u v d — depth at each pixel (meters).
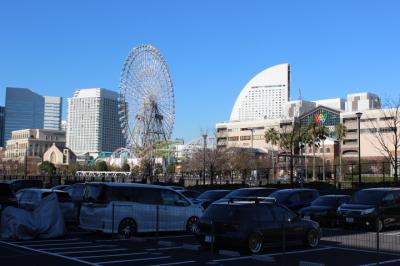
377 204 20.66
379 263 12.04
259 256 12.95
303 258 13.14
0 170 142.38
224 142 177.50
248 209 13.89
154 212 17.92
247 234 13.54
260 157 122.25
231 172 77.19
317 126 96.81
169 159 124.50
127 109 87.75
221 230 13.77
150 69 89.81
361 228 20.88
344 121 146.25
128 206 17.38
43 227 17.03
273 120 164.00
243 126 173.75
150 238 17.33
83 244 15.62
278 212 14.55
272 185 44.91
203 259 12.84
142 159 93.81
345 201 22.73
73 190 22.58
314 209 22.19
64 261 12.36
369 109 151.25
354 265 11.96
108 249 14.55
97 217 17.08
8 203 19.50
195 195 29.22
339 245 15.72
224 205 14.11
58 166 155.00
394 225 21.27
